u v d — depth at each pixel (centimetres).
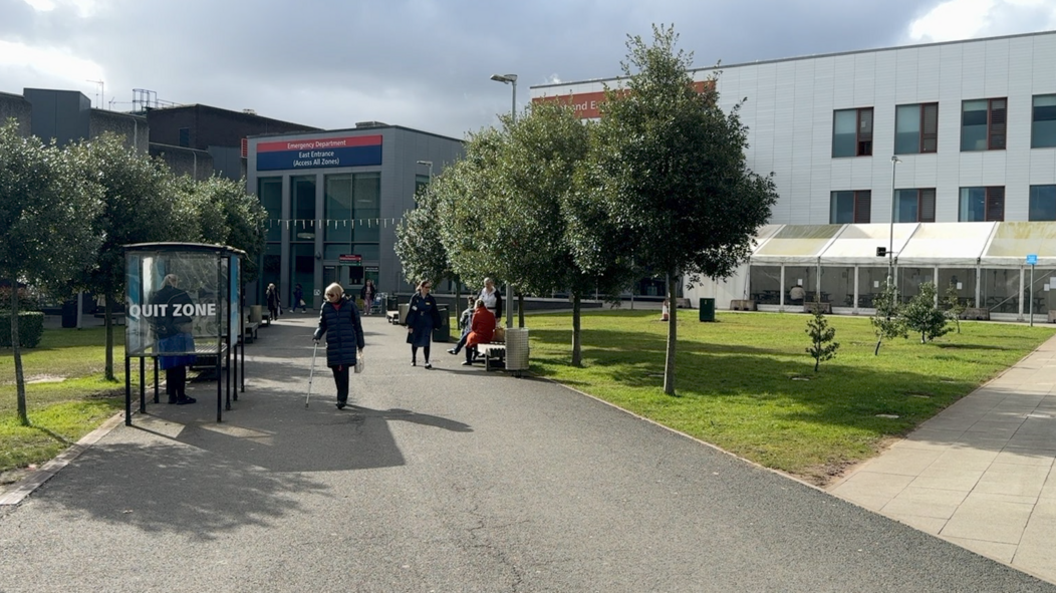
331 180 5725
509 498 746
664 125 1353
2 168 1112
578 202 1515
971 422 1166
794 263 4425
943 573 565
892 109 4716
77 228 1202
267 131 7500
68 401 1333
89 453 932
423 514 694
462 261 2291
